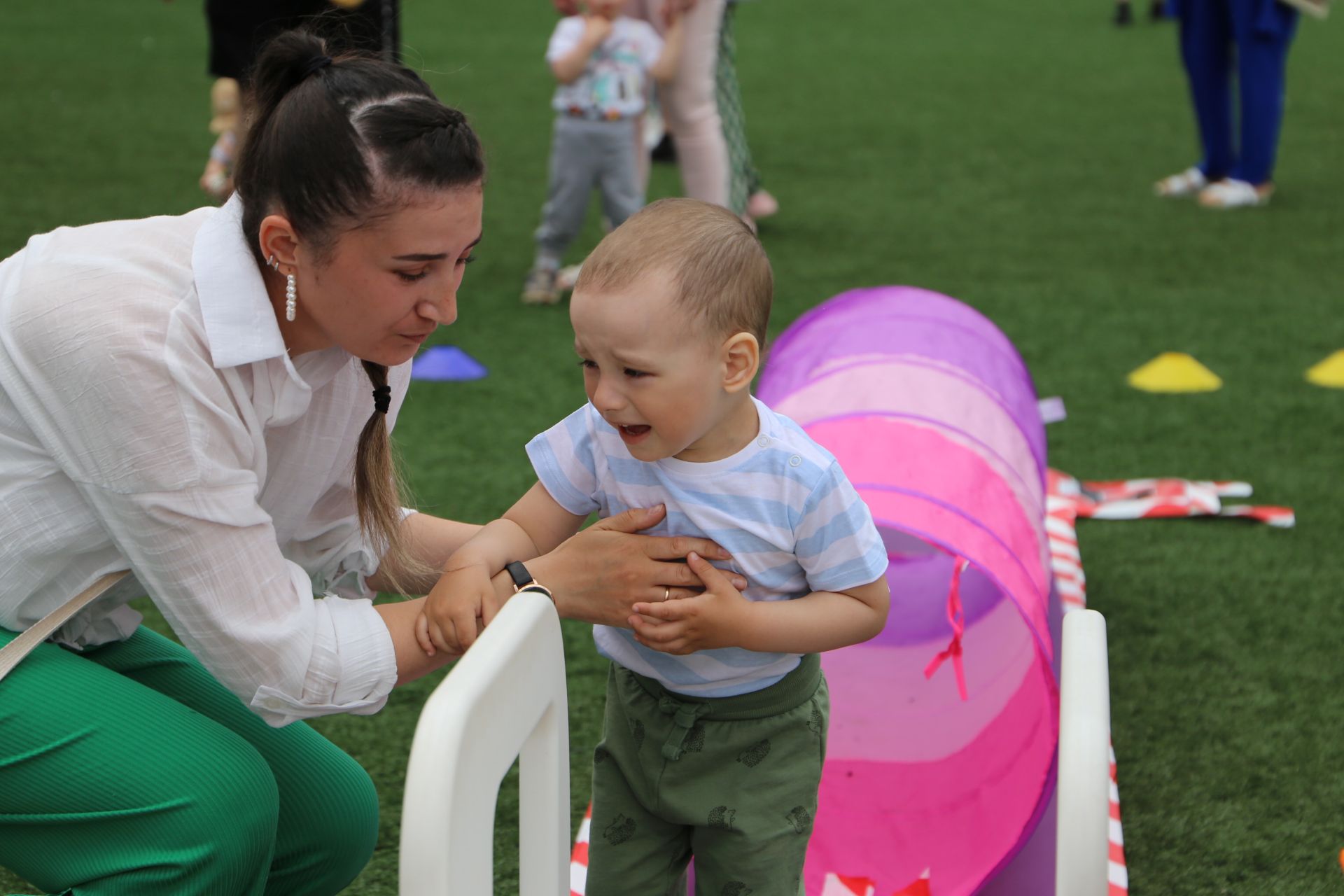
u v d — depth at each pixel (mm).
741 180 5961
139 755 1590
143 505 1513
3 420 1560
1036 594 2145
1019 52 11344
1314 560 3361
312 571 1915
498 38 10984
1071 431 4105
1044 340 4836
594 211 6691
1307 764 2578
